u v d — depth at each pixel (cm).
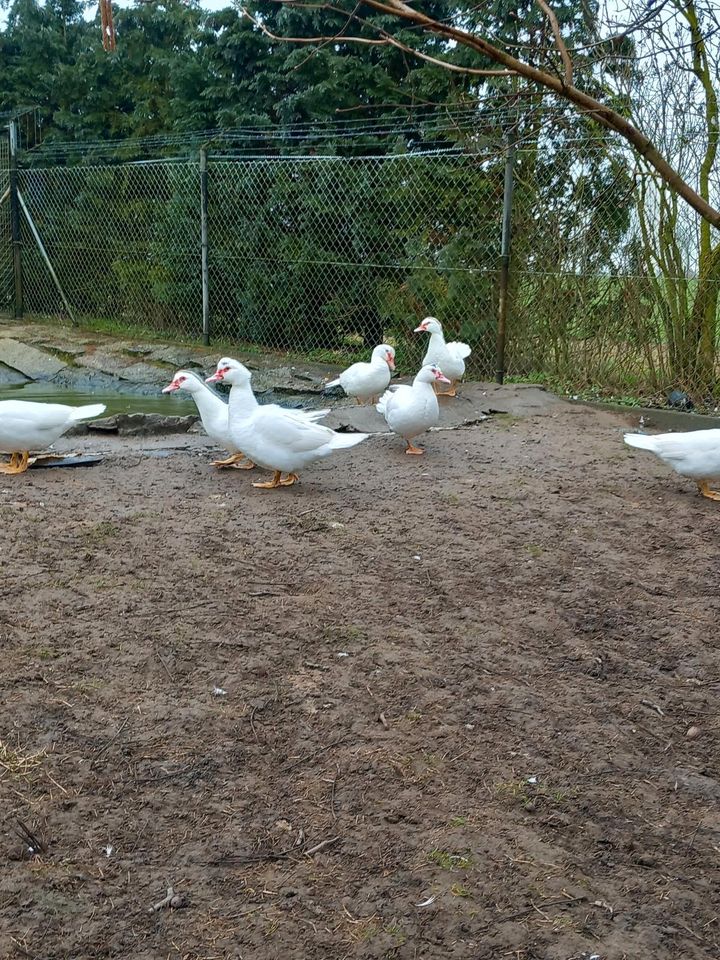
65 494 270
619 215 455
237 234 586
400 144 522
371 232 534
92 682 167
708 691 183
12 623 186
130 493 275
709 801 149
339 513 267
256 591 210
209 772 146
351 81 582
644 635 204
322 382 489
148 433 376
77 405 459
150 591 206
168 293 622
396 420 327
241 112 633
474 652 190
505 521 268
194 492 280
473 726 164
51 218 688
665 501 294
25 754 147
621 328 466
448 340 509
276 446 278
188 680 171
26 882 121
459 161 479
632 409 439
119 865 126
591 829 140
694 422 417
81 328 658
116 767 146
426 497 285
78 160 796
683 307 444
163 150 731
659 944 118
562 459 341
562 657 192
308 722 161
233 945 114
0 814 133
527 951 115
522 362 494
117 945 113
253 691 168
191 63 658
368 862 129
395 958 113
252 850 130
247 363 531
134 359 555
